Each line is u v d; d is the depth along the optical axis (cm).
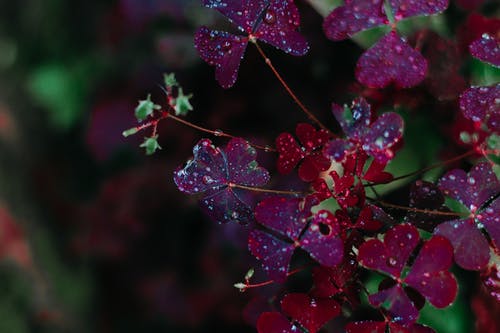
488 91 33
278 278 33
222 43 34
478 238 33
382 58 33
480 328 43
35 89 93
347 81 56
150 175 88
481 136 34
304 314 34
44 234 86
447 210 34
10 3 96
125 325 87
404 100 41
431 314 44
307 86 61
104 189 91
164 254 90
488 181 33
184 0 80
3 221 83
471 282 44
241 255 80
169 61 83
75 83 92
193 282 87
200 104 76
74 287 86
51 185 90
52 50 94
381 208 35
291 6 34
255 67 66
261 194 40
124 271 88
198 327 86
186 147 80
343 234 34
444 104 40
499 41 33
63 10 93
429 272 33
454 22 42
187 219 88
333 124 57
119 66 89
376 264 33
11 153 88
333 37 33
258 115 68
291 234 33
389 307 33
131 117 89
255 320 41
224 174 34
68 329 84
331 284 34
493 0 42
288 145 34
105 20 90
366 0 33
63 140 93
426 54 39
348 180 34
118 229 90
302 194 34
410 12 33
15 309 82
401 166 41
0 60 95
